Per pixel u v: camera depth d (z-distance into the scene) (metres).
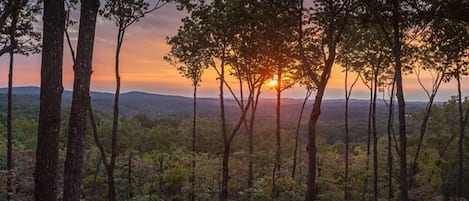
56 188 7.49
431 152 31.09
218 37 22.11
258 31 19.69
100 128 46.91
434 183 29.77
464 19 15.12
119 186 26.30
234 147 45.25
